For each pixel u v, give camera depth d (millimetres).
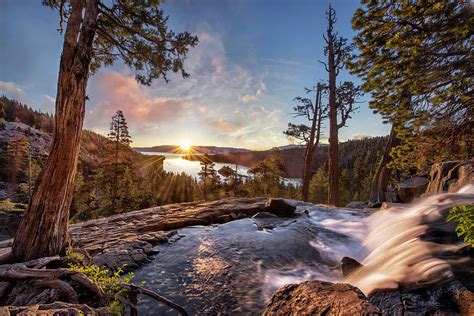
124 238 7832
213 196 50594
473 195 7004
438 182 10633
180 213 11133
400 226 6535
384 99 7316
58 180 5516
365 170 58531
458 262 3709
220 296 4934
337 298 2525
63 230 5730
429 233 5230
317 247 7461
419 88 6234
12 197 51594
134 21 7875
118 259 6164
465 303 2783
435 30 5355
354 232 8781
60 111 5543
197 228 9625
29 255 5180
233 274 5812
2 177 59469
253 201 13570
